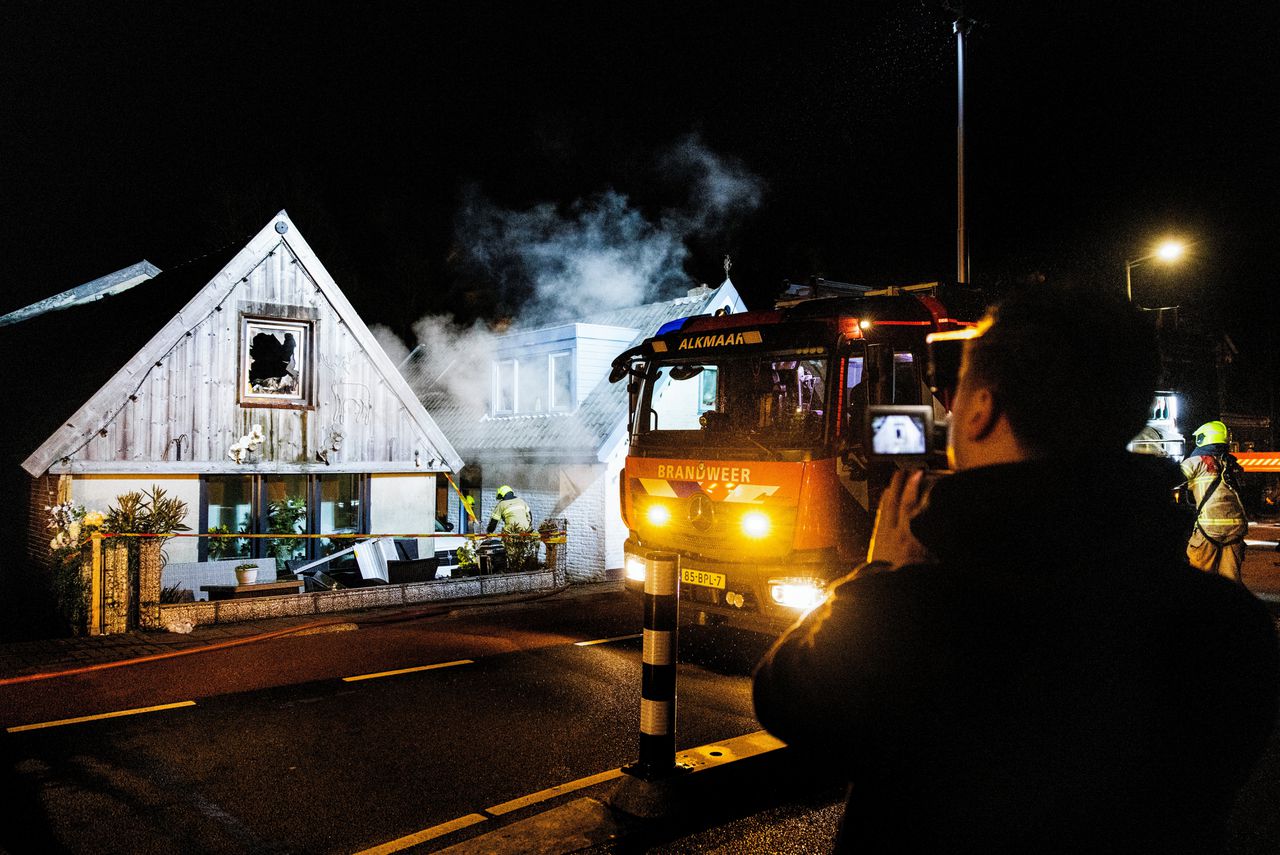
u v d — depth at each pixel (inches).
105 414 463.5
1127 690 45.0
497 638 367.6
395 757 216.2
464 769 207.8
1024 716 45.0
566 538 545.3
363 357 565.0
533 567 554.3
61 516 442.6
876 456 63.9
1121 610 45.6
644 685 181.9
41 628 427.8
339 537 503.5
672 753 182.5
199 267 602.5
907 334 295.0
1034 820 44.9
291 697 272.1
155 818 180.9
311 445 539.5
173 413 486.9
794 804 174.2
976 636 45.6
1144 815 44.9
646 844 156.6
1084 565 44.9
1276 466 649.6
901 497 56.4
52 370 587.8
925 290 329.7
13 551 538.9
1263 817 169.5
